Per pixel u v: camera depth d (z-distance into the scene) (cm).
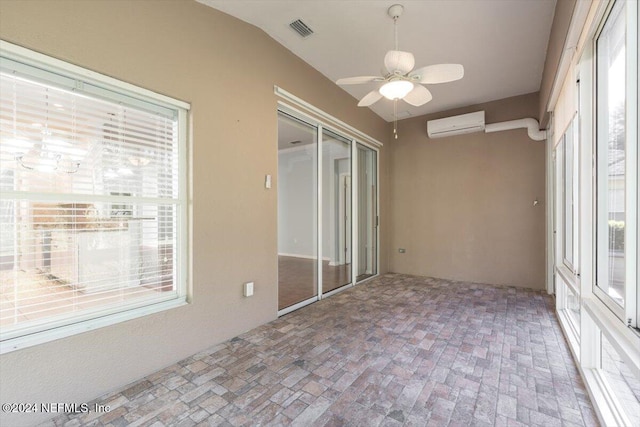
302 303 355
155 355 208
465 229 490
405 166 546
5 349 150
